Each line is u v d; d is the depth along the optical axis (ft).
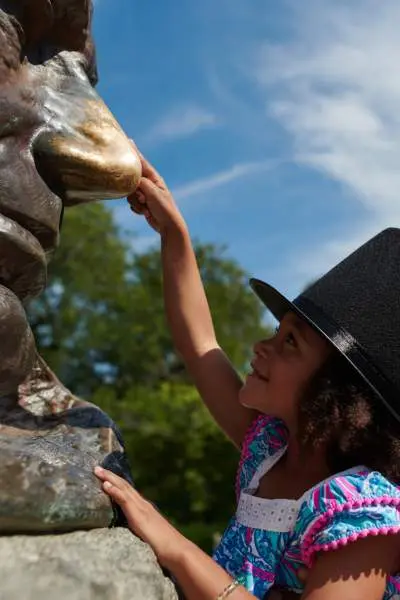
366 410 5.11
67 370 59.98
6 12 4.82
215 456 47.67
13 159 4.72
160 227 6.68
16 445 4.37
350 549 4.82
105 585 4.02
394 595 5.02
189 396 49.75
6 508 3.99
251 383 5.61
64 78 5.19
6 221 4.61
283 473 5.67
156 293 63.10
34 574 3.92
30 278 4.91
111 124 5.15
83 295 58.85
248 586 5.18
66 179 4.96
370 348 5.20
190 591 4.53
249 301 67.92
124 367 61.21
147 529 4.52
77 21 5.22
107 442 4.96
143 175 6.51
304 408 5.27
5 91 4.72
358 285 5.46
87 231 58.08
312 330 5.40
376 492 4.91
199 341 6.80
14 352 4.70
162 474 47.73
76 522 4.19
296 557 5.15
